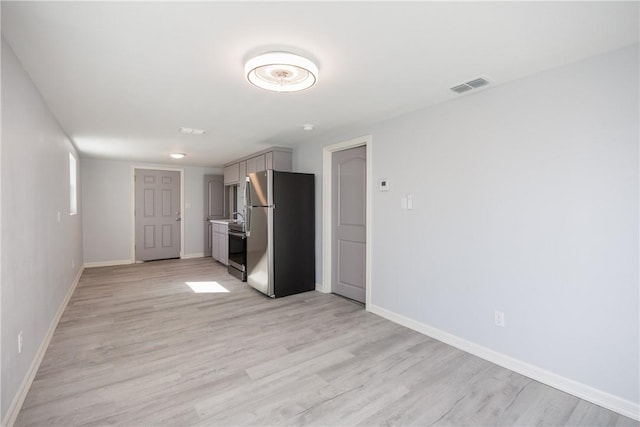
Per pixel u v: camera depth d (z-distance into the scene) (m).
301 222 4.16
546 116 2.06
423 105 2.75
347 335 2.81
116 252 6.11
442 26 1.56
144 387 2.00
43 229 2.44
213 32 1.61
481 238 2.42
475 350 2.46
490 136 2.35
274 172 3.96
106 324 3.04
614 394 1.82
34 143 2.20
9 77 1.70
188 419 1.71
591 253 1.89
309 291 4.23
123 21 1.50
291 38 1.67
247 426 1.66
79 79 2.17
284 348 2.55
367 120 3.21
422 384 2.06
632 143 1.74
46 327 2.53
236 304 3.68
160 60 1.91
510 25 1.55
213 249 6.56
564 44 1.74
